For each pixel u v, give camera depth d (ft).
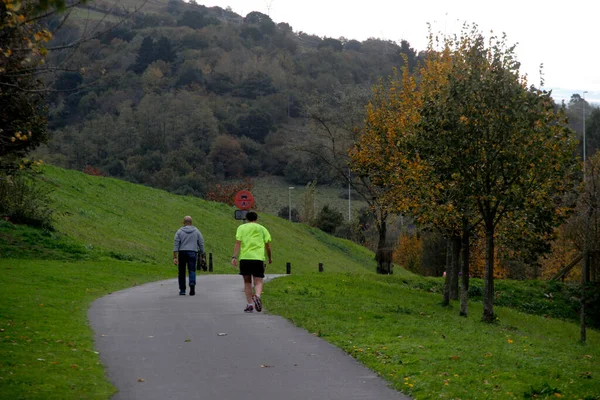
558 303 111.24
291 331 40.16
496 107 60.18
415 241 227.20
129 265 94.94
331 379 28.40
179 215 177.37
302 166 394.32
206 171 378.32
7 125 33.65
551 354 39.52
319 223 276.41
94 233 123.85
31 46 22.33
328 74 520.01
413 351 34.17
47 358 30.07
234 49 542.98
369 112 120.57
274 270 162.50
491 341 42.65
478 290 110.32
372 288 88.38
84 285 64.44
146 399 24.95
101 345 34.88
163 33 543.80
